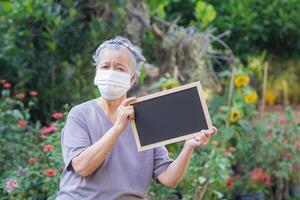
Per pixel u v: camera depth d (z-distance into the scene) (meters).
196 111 2.89
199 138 2.87
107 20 6.47
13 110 5.60
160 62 6.68
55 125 5.02
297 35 8.96
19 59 6.26
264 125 6.57
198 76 6.63
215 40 7.43
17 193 4.62
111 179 2.92
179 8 8.41
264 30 8.66
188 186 5.36
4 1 6.39
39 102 6.43
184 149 3.01
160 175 3.10
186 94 2.90
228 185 5.70
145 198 3.08
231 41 8.52
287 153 6.52
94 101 3.04
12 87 6.43
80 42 6.35
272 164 6.46
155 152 3.12
